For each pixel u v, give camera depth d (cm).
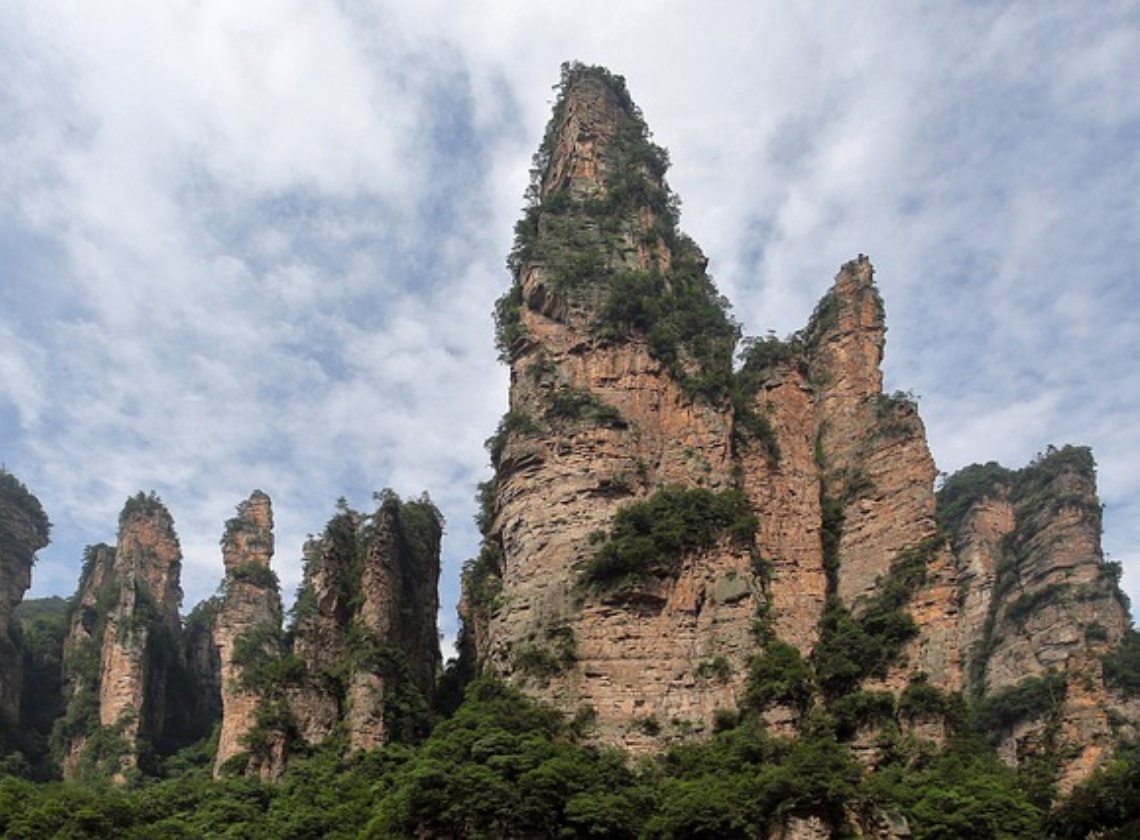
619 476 8838
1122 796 5616
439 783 6712
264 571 12069
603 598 8225
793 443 9650
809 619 8831
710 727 7781
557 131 11506
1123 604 13788
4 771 10519
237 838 7262
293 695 8675
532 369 9544
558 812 6681
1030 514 14900
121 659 11419
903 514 9119
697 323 9812
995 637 14275
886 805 6956
